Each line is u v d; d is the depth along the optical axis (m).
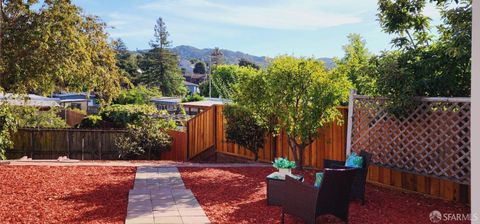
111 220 5.25
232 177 8.56
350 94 8.35
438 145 6.62
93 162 10.88
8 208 5.70
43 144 15.38
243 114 11.37
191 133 15.21
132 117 17.08
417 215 5.77
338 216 5.10
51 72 13.11
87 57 13.73
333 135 9.53
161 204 6.11
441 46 7.24
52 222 5.11
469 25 6.22
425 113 6.85
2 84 13.12
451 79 6.98
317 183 5.77
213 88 47.00
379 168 8.27
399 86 7.11
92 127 17.36
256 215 5.60
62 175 8.40
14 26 12.97
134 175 8.73
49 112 18.02
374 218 5.57
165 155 15.81
